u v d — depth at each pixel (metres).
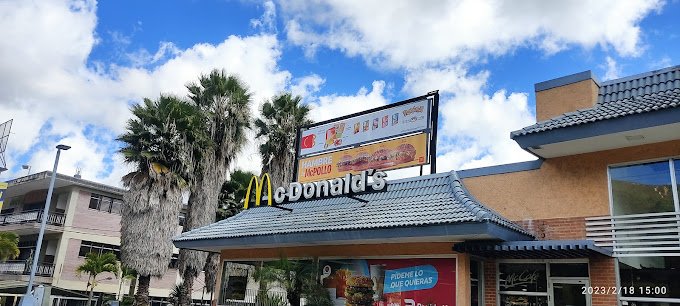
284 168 27.06
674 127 10.26
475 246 11.66
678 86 11.76
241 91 27.09
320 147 19.31
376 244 13.98
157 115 23.27
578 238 11.85
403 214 12.81
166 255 21.97
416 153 16.16
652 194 11.18
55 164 19.70
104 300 33.44
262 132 27.98
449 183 13.83
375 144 17.53
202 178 24.84
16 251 31.05
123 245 21.67
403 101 17.12
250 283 16.98
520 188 13.11
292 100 28.36
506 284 12.67
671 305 10.36
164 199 22.31
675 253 10.45
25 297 15.82
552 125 11.67
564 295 11.77
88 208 34.62
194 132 23.84
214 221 24.75
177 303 24.58
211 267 25.78
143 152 22.25
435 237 11.88
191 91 27.19
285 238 14.50
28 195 38.03
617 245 11.24
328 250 15.10
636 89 12.58
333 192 15.26
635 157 11.52
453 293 12.09
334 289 14.58
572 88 13.31
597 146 11.74
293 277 15.02
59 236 33.34
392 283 13.38
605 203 11.70
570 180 12.35
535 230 12.53
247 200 18.50
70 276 32.75
